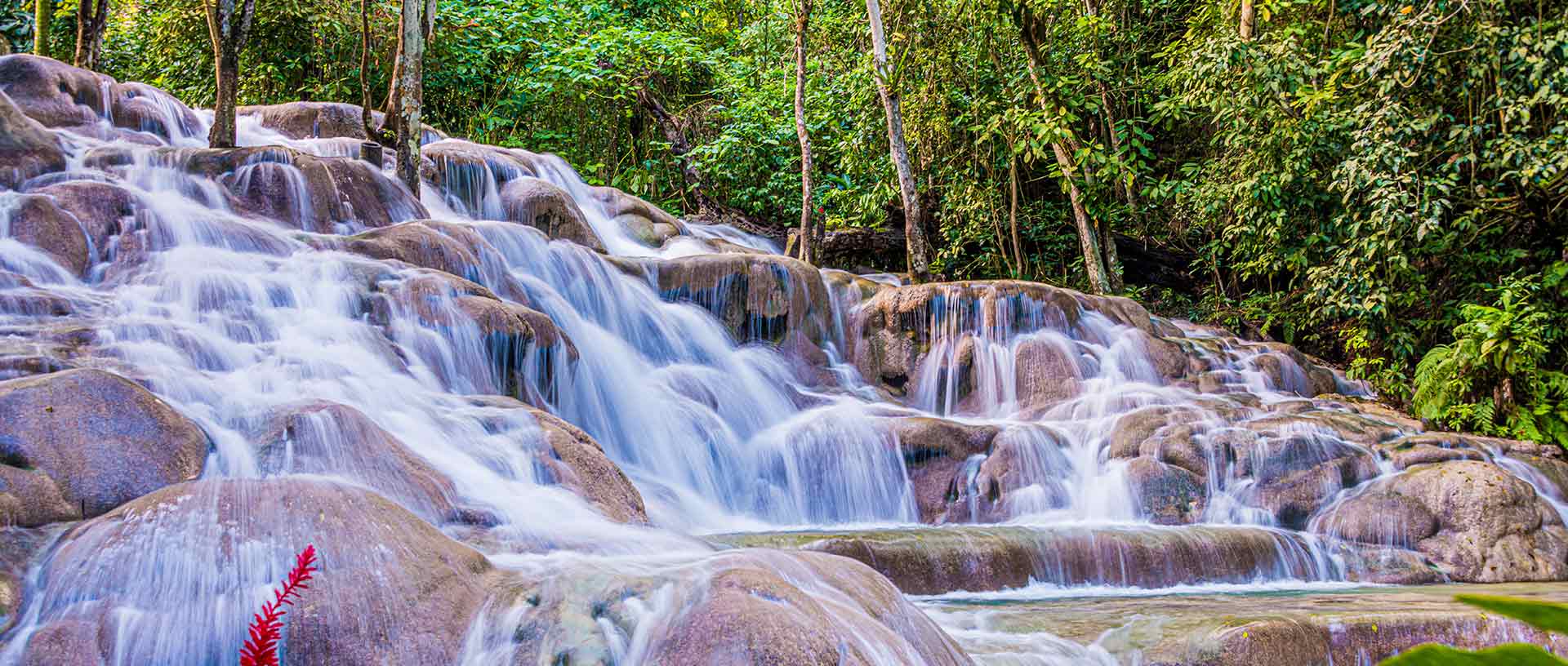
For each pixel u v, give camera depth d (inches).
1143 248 576.4
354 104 554.3
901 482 308.8
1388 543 278.2
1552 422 361.4
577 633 134.5
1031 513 303.4
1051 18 530.6
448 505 180.7
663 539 187.2
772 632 123.4
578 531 182.4
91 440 161.3
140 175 321.7
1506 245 439.5
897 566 230.7
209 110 458.0
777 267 386.3
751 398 343.0
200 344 219.9
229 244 289.3
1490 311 367.2
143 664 126.7
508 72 610.5
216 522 139.2
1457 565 270.4
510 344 269.3
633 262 381.4
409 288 268.8
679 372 336.5
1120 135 516.7
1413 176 395.5
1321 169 458.3
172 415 174.6
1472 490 278.2
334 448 182.9
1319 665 183.8
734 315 380.2
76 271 264.1
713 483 307.1
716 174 618.5
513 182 426.6
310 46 543.5
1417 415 383.9
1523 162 389.1
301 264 273.3
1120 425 322.7
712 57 664.4
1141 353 394.3
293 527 139.8
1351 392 434.3
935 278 563.2
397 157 379.6
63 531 146.9
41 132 328.2
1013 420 366.3
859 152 569.6
